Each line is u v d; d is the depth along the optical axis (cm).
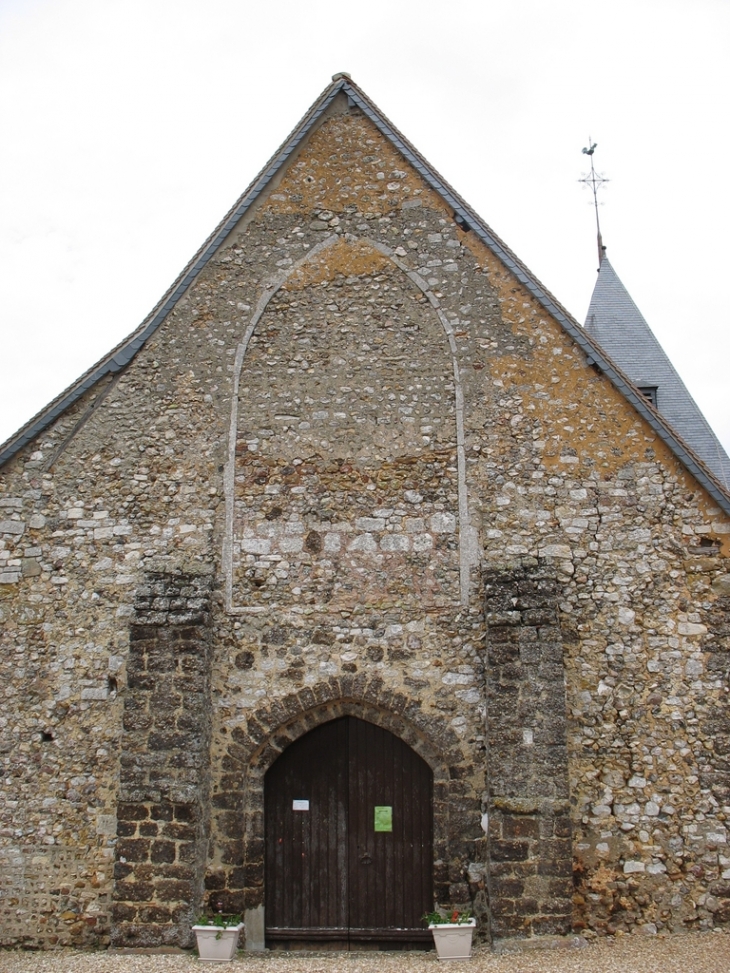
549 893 810
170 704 867
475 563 934
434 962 791
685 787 879
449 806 877
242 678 918
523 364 983
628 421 962
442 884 871
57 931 875
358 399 984
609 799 878
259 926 875
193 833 838
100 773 907
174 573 920
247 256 1029
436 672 909
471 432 968
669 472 947
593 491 948
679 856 864
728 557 923
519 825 824
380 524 951
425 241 1024
